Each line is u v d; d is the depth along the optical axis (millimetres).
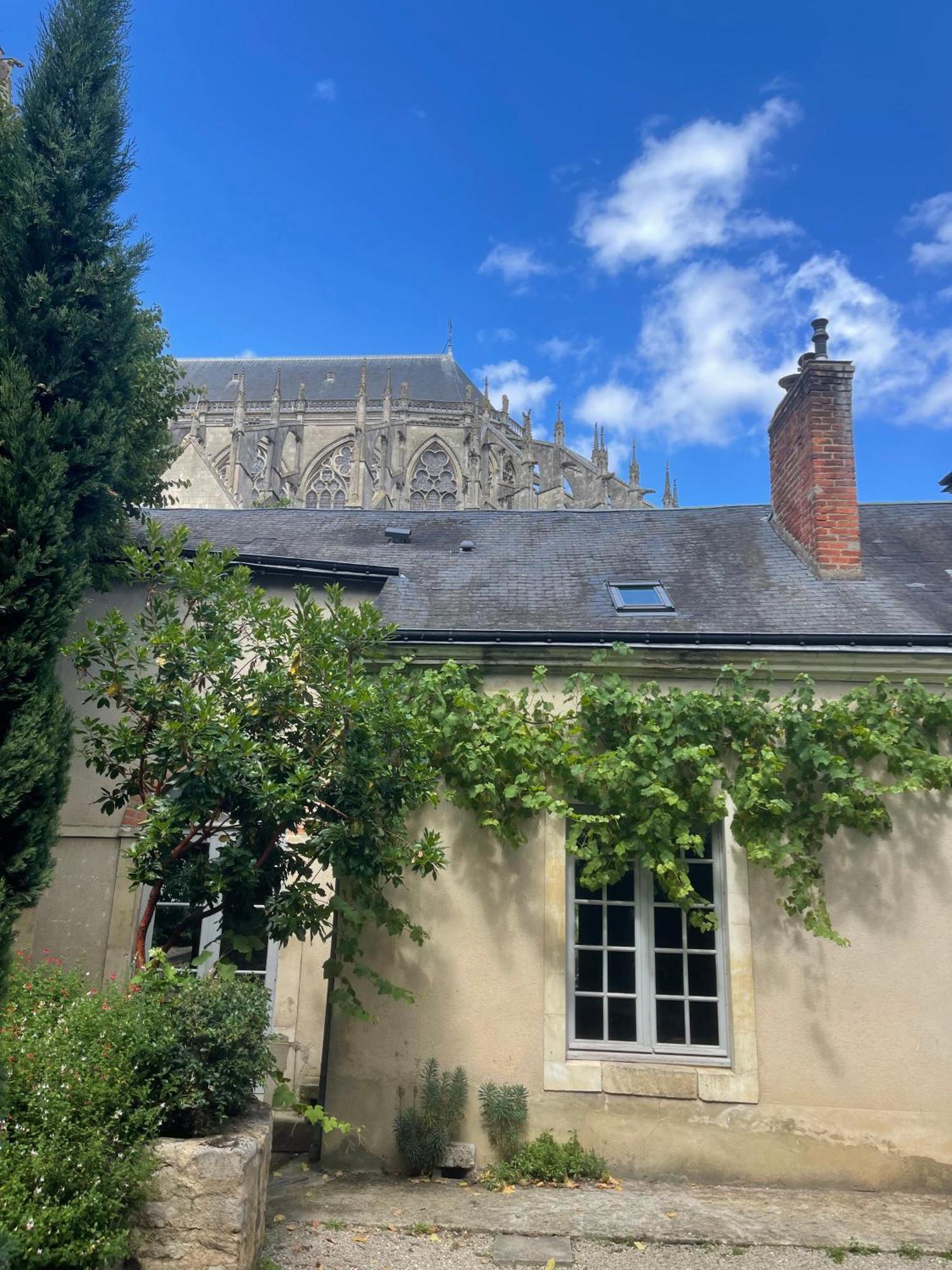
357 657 5832
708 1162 5734
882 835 6184
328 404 42219
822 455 8289
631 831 6129
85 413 4719
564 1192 5469
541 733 6301
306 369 47250
